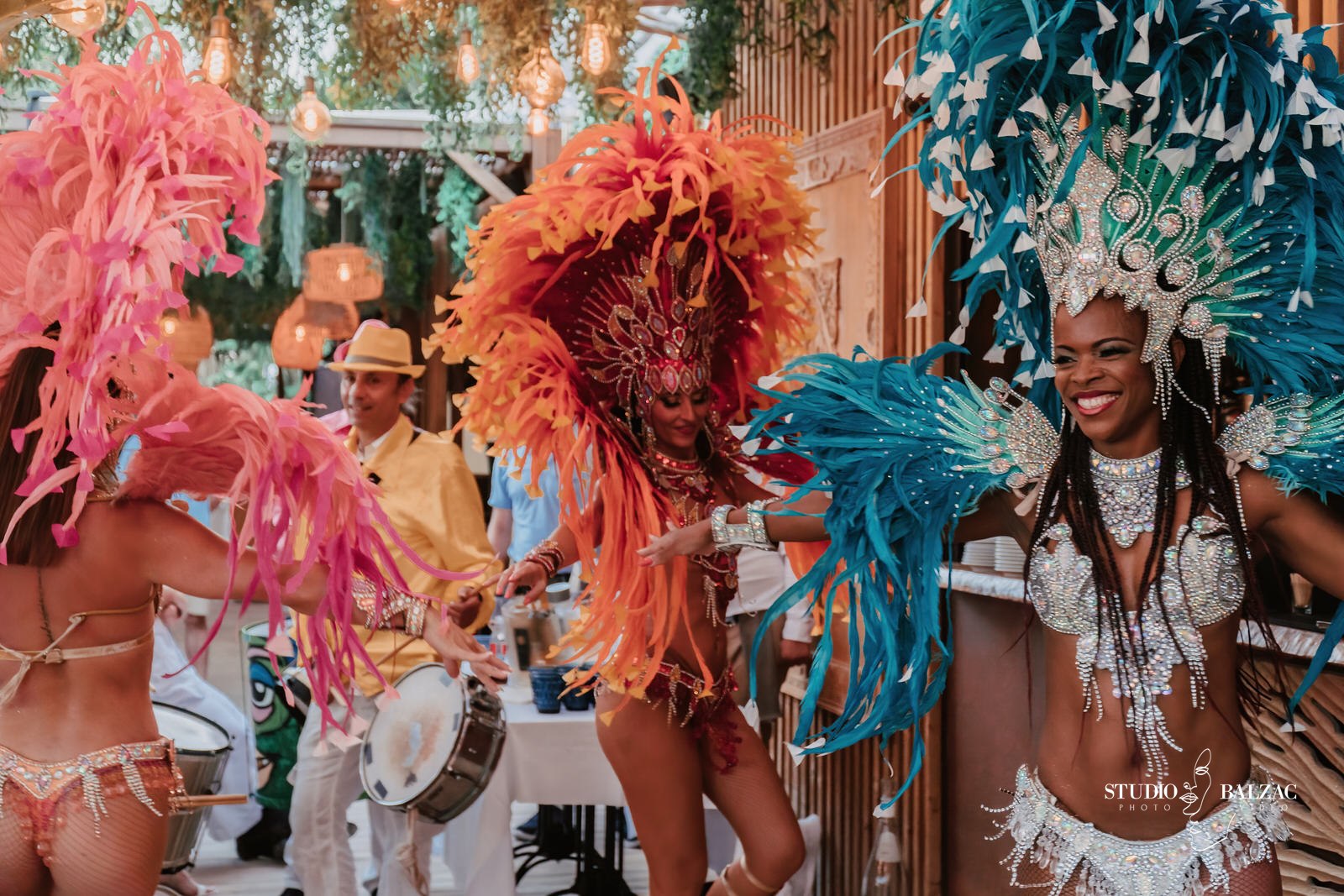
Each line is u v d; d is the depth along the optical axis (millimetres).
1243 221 2076
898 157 4539
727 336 3402
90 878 2449
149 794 2520
